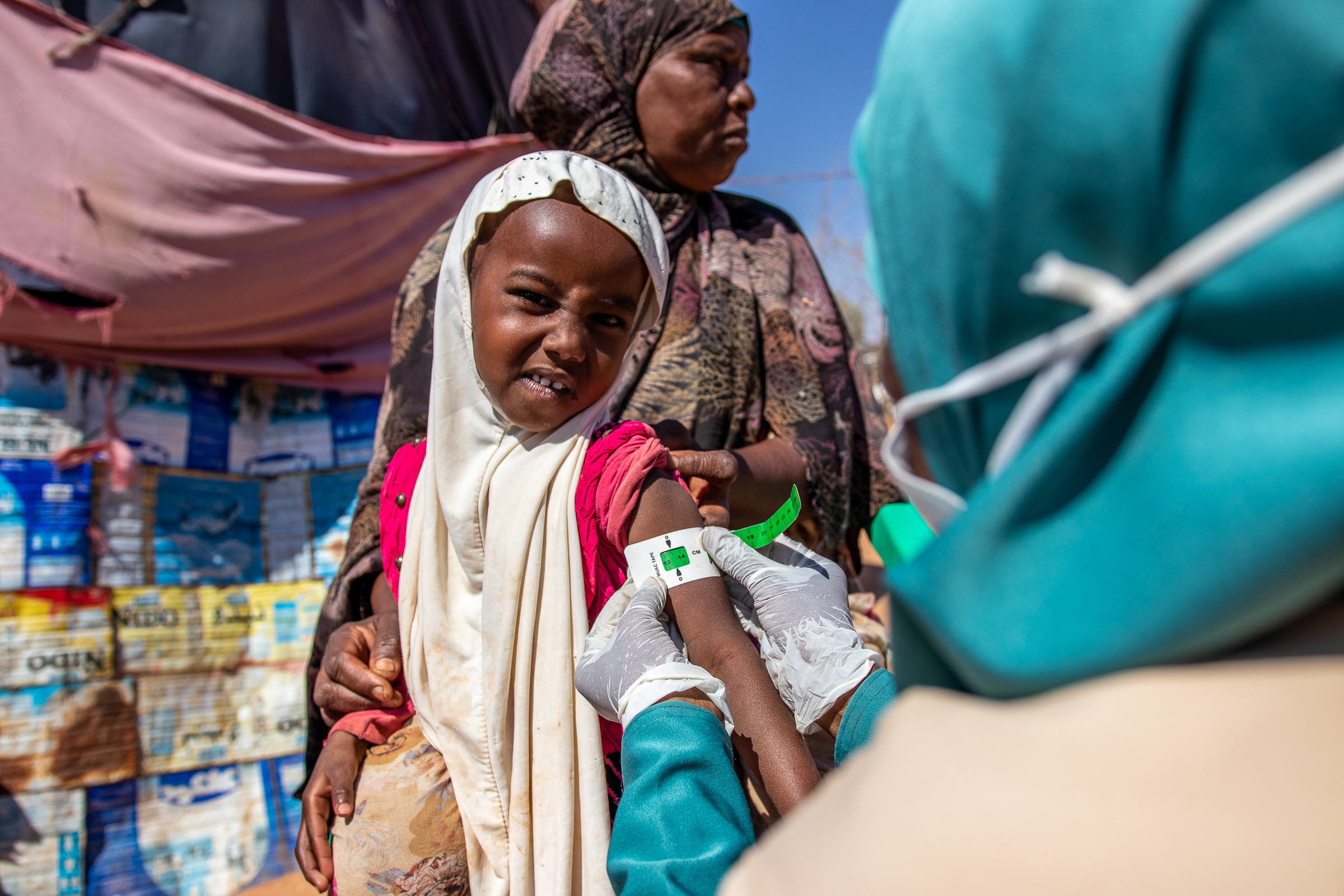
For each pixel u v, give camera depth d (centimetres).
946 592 58
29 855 341
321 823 153
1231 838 45
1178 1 53
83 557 374
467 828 140
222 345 416
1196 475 48
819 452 204
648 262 152
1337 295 46
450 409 154
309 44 423
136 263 379
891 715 62
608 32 220
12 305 367
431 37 464
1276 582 46
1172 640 50
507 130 486
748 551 132
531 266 142
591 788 130
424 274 215
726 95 217
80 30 373
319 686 168
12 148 362
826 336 221
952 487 75
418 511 156
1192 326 51
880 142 74
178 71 384
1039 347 57
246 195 393
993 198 62
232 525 416
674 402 198
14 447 371
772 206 253
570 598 137
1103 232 57
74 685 361
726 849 90
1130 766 48
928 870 50
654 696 107
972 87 64
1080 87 56
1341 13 48
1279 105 50
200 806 377
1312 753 45
